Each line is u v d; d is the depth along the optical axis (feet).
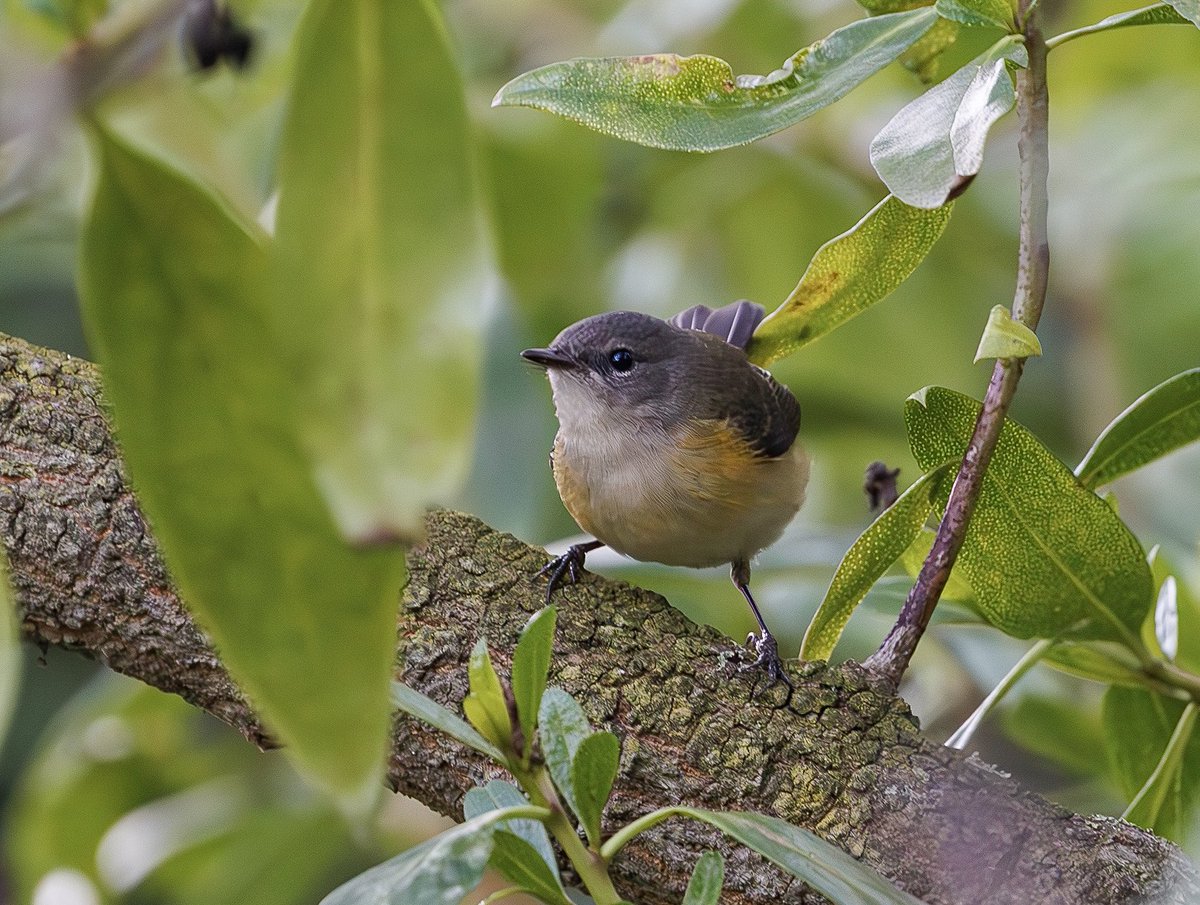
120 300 7.52
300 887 14.11
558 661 13.74
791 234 14.32
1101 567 13.73
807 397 14.33
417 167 7.40
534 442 14.11
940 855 13.67
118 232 7.46
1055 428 14.33
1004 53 13.60
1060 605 13.74
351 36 7.32
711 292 14.34
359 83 7.36
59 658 14.37
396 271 7.38
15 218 6.02
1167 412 13.73
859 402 14.33
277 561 7.79
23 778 14.26
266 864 14.08
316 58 7.33
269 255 7.43
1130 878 13.66
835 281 13.79
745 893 13.66
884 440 14.32
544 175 14.19
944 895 13.66
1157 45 14.24
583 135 14.19
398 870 10.76
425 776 13.71
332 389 7.32
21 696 14.35
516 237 14.20
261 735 13.73
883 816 13.69
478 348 7.31
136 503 13.74
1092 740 13.97
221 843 14.11
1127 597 13.74
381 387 7.31
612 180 14.38
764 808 13.69
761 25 14.21
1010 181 14.32
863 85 14.30
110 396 7.61
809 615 14.14
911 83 14.30
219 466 7.70
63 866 14.12
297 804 14.11
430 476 7.20
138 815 14.14
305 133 7.37
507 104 13.60
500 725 12.84
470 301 7.34
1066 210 14.32
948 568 13.71
